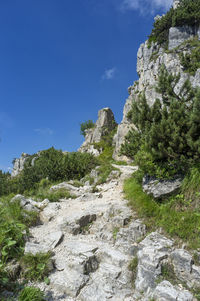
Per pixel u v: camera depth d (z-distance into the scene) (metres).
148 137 7.13
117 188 10.38
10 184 19.30
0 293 4.02
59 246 5.61
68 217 7.05
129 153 12.73
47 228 6.69
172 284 4.04
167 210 5.96
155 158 7.07
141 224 5.90
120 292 4.18
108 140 36.66
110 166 15.12
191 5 30.95
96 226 6.70
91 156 18.14
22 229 5.83
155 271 4.23
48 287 4.32
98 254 5.20
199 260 4.41
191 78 23.91
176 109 7.09
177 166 6.67
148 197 6.91
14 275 4.45
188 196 5.88
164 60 29.77
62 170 15.60
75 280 4.36
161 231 5.55
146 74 34.53
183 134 6.51
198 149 5.88
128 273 4.57
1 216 6.16
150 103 26.69
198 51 26.80
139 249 5.02
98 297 4.01
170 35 31.84
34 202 8.65
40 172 17.95
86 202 8.96
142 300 3.92
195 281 4.06
